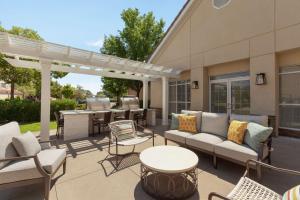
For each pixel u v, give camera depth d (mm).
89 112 6016
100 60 6004
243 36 6324
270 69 5602
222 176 2924
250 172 3051
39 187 2602
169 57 9633
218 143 3316
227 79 7270
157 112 10820
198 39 8008
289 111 5547
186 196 2309
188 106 9094
